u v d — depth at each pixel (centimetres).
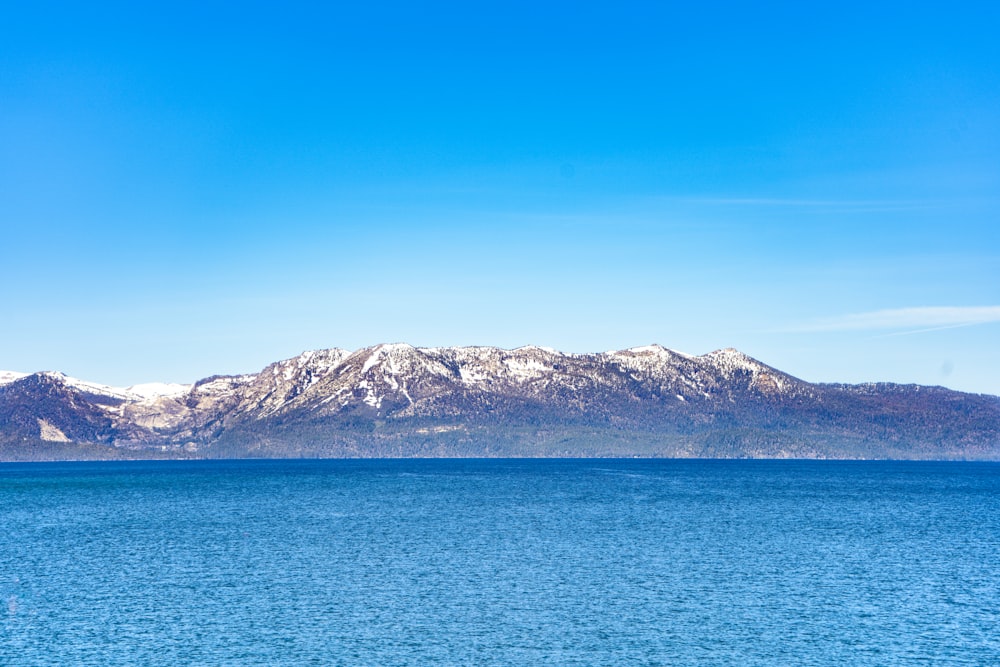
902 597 8219
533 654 6500
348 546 11362
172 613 7562
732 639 6850
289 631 7031
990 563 10169
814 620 7375
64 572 9438
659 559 10281
